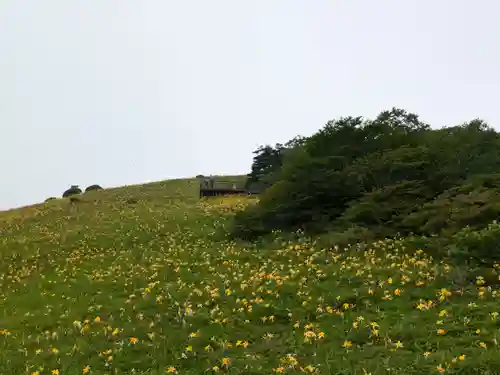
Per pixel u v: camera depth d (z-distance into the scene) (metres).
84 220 39.06
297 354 10.34
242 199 47.28
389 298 13.03
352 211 23.02
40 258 27.34
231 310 13.78
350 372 9.16
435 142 26.83
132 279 19.06
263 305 13.54
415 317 11.47
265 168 62.97
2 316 16.55
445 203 20.31
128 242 28.98
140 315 13.98
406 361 9.28
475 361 8.70
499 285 13.11
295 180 27.36
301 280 15.65
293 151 30.16
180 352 11.16
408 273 14.88
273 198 27.50
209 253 23.11
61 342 12.94
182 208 41.34
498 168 24.41
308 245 21.58
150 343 11.88
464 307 11.65
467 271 14.05
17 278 22.86
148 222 34.62
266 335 11.73
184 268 20.28
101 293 17.73
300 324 12.16
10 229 38.25
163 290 16.64
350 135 29.36
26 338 13.66
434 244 17.56
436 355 9.23
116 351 11.53
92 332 13.29
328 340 10.93
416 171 24.69
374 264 16.88
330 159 27.36
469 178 22.91
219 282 16.97
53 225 38.00
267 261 19.97
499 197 18.97
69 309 16.03
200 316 13.23
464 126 29.14
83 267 23.39
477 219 18.22
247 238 26.42
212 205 42.75
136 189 60.25
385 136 29.11
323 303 13.33
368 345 10.29
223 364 10.09
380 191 23.52
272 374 9.49
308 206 26.11
